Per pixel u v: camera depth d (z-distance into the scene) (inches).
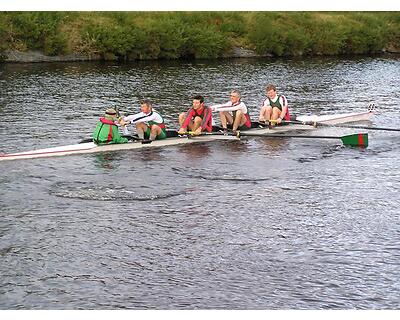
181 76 1411.2
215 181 636.1
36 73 1373.0
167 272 437.1
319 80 1413.6
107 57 1659.7
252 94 1187.9
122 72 1450.5
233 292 412.8
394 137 858.1
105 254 462.3
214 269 442.0
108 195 585.0
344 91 1262.3
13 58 1549.0
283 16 2016.5
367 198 590.6
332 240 490.6
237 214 543.8
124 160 701.9
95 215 535.2
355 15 2167.8
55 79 1299.2
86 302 399.2
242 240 489.1
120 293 410.0
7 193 584.1
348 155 750.5
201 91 1209.4
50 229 503.5
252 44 1884.8
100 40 1646.2
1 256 454.9
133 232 501.7
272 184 629.6
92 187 607.2
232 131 798.5
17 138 797.9
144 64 1621.6
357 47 2078.0
